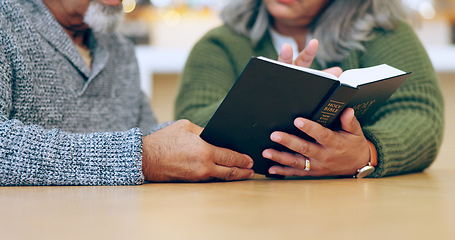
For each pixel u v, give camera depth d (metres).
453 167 1.43
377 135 0.97
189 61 1.44
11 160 0.78
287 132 0.86
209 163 0.83
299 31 1.43
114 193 0.65
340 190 0.67
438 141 1.16
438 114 1.19
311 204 0.50
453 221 0.38
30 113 1.07
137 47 3.23
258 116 0.80
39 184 0.79
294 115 0.81
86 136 0.82
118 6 1.26
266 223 0.38
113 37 1.43
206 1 3.65
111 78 1.36
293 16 1.33
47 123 1.11
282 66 0.71
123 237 0.33
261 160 0.91
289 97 0.77
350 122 0.85
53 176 0.79
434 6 3.67
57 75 1.15
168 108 2.86
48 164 0.79
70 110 1.18
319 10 1.35
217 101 1.34
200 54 1.43
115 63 1.40
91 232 0.35
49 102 1.11
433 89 1.23
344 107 0.83
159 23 3.57
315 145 0.88
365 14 1.36
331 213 0.43
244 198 0.57
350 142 0.89
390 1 1.37
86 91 1.25
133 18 3.52
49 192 0.67
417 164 1.09
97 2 1.21
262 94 0.75
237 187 0.73
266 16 1.42
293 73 0.72
